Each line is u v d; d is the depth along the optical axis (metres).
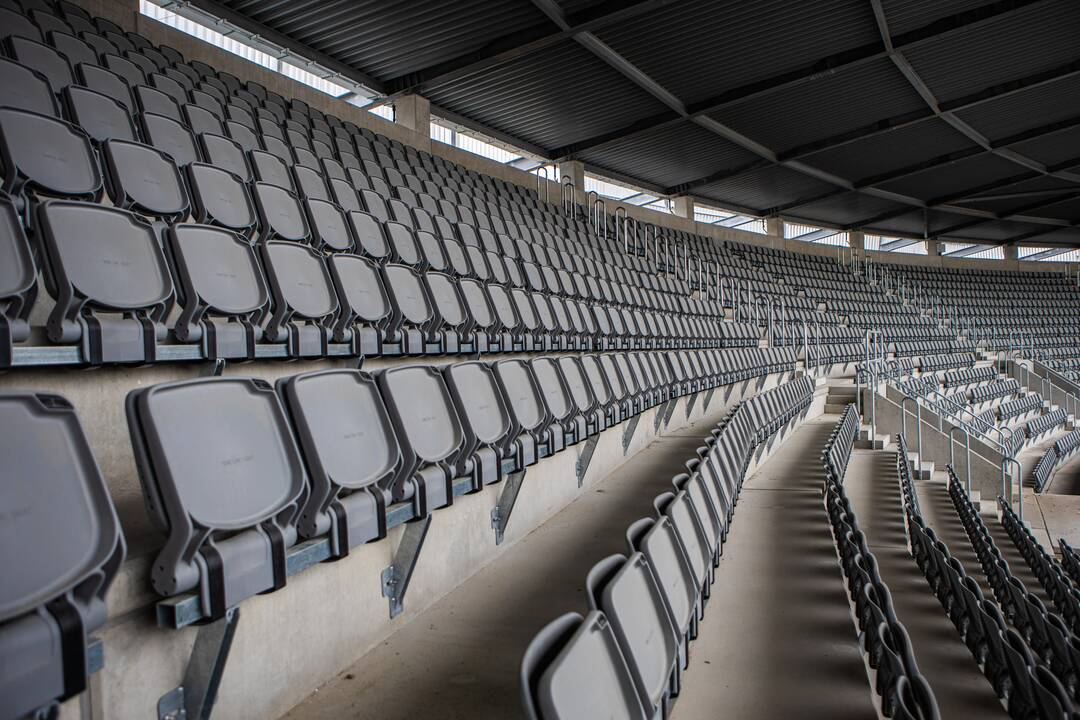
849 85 10.46
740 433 3.97
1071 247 21.22
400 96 9.08
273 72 7.44
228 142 3.99
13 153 2.21
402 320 3.12
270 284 2.51
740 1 7.89
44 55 3.58
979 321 17.61
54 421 1.03
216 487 1.23
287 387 1.51
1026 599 3.37
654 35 8.45
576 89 9.68
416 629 1.77
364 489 1.59
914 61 9.84
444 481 1.88
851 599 2.48
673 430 5.28
